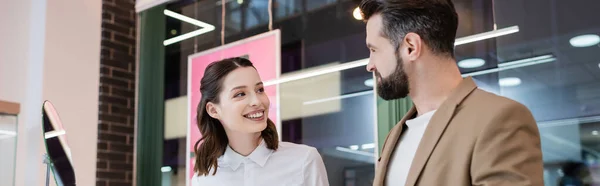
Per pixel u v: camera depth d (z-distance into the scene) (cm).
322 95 384
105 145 465
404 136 141
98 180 455
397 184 137
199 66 459
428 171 123
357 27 372
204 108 201
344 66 375
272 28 418
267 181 202
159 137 475
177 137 463
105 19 481
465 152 117
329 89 381
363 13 142
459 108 126
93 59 472
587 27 286
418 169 125
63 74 455
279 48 412
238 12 442
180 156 458
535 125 120
